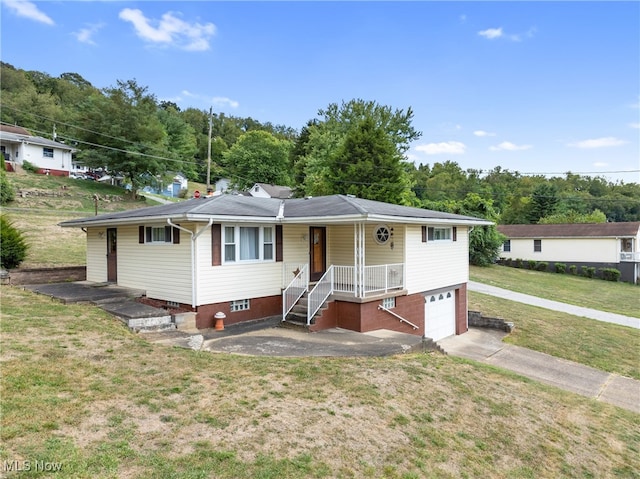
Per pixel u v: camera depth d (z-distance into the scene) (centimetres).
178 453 445
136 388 594
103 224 1321
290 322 1176
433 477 485
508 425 662
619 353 1421
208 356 788
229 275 1203
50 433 448
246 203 1365
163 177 4053
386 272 1258
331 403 616
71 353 697
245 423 527
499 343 1481
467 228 1731
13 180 3378
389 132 4191
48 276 1532
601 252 3609
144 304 1149
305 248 1419
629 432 752
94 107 3844
